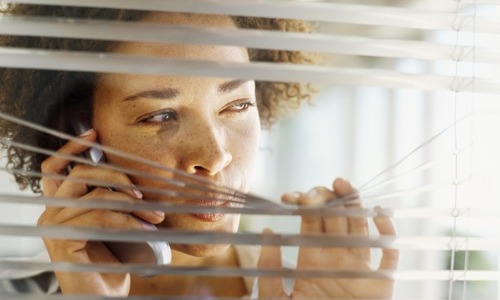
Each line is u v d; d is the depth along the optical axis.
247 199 0.81
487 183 1.55
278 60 1.26
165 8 0.78
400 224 2.44
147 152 0.90
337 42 0.80
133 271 0.75
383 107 2.82
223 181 0.93
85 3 0.77
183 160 0.90
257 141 1.00
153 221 0.87
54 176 0.77
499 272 0.81
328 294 0.85
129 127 0.90
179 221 0.91
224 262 1.19
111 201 0.76
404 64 2.12
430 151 2.51
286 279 1.17
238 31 0.79
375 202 2.32
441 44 0.82
